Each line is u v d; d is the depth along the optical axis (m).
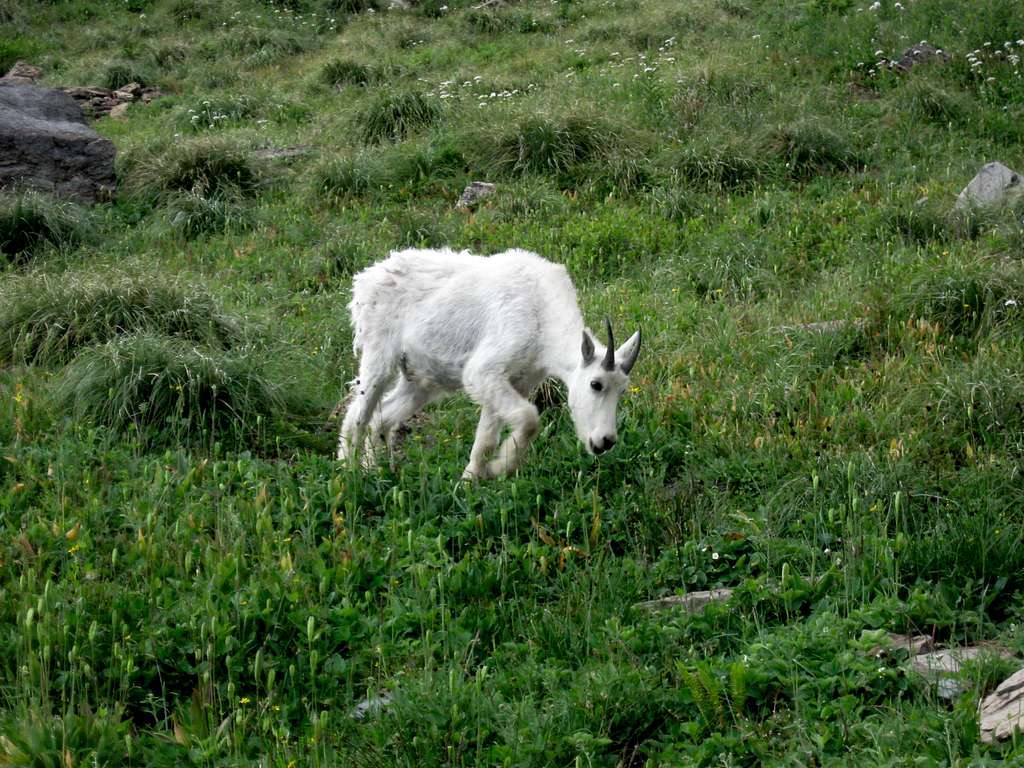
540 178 16.75
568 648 6.36
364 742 5.45
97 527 7.69
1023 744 4.68
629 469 8.77
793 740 5.10
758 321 11.87
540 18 29.89
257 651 6.29
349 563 7.09
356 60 25.70
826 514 7.80
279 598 6.62
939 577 6.88
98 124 24.33
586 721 5.50
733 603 6.61
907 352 10.44
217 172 17.64
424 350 9.16
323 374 11.22
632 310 12.30
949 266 11.60
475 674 6.22
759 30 25.12
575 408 8.05
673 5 28.31
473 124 18.70
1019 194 14.34
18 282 12.28
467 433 9.87
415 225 15.28
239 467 8.61
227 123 22.56
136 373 9.80
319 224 16.03
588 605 6.56
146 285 11.73
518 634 6.59
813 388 10.13
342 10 33.94
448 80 23.89
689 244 14.56
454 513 8.11
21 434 9.22
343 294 13.40
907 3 24.91
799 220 15.14
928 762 4.65
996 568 6.80
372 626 6.52
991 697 5.32
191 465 8.79
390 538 7.61
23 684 5.66
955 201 14.91
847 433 8.98
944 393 9.20
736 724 5.39
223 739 5.44
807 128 17.86
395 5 34.31
